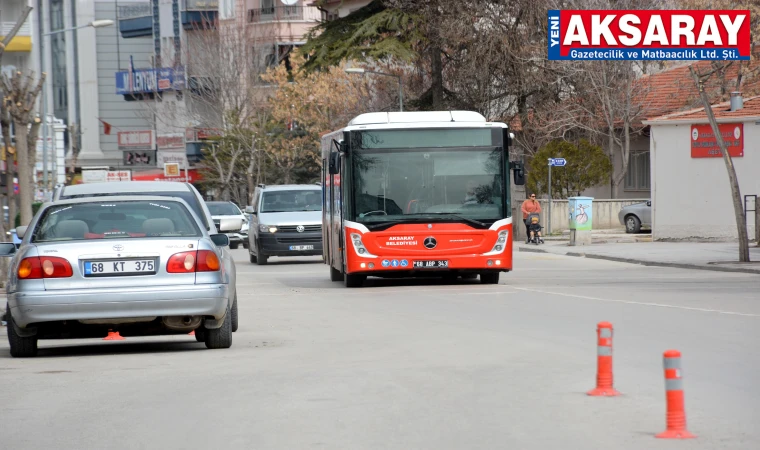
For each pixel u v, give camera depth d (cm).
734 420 1712
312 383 2155
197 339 3075
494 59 10781
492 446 1548
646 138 11781
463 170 4959
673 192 8856
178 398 2016
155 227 2644
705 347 2652
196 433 1686
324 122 14062
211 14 16900
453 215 4934
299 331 3234
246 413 1845
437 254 4919
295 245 7338
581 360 2439
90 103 19250
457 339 2900
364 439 1611
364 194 4947
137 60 19288
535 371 2273
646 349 2619
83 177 15088
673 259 6625
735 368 2294
